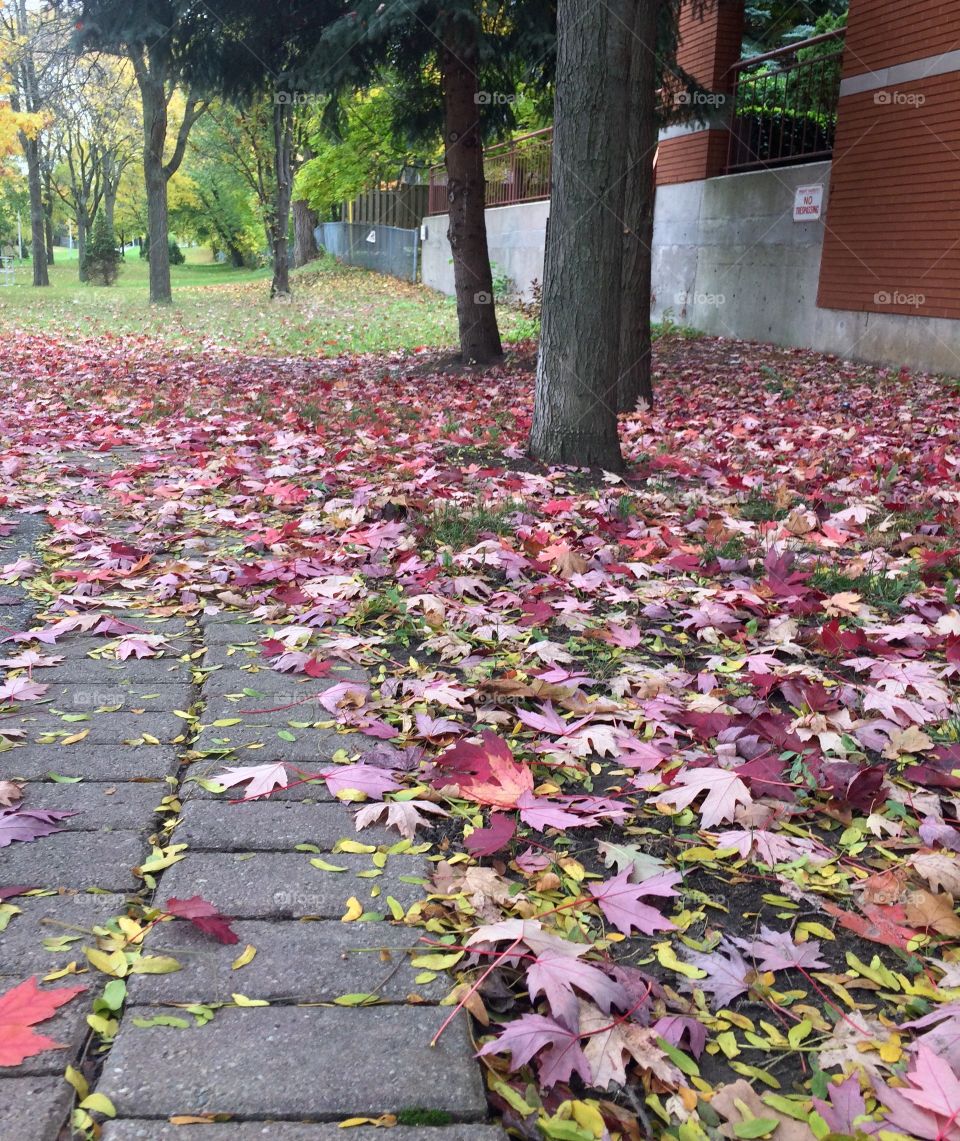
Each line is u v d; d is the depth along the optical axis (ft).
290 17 33.76
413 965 5.68
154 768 7.98
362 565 13.16
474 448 21.50
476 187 37.73
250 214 142.51
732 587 12.81
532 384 33.09
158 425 24.99
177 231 184.85
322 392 32.01
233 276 133.28
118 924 5.91
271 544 14.10
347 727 8.80
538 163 65.46
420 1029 5.18
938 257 34.22
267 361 42.70
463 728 8.67
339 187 88.89
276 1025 5.16
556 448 19.67
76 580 12.53
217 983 5.45
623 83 17.61
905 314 36.06
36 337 52.24
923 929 6.25
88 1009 5.24
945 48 32.83
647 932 5.98
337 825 7.23
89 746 8.32
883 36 35.96
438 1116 4.66
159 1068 4.82
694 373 37.24
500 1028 5.34
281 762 7.99
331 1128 4.56
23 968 5.49
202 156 117.91
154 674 9.91
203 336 54.13
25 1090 4.66
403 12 29.01
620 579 13.12
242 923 6.02
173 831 7.08
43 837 6.93
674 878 6.48
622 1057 5.09
